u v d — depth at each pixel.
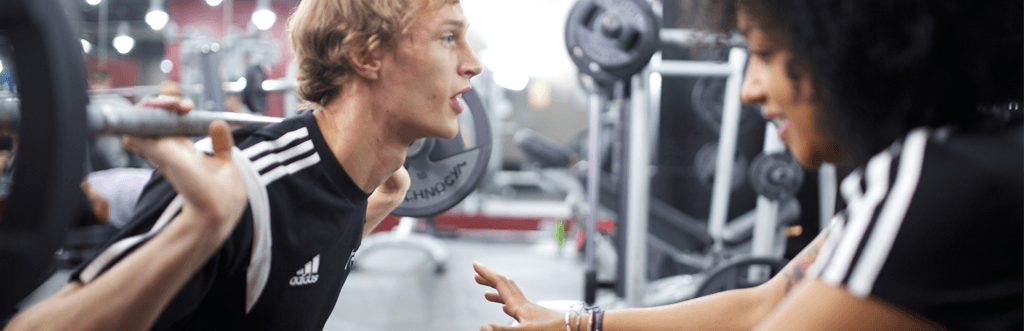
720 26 0.58
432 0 0.73
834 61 0.43
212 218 0.49
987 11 0.41
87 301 0.47
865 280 0.40
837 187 1.94
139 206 0.59
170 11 7.12
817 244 0.82
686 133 3.85
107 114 0.43
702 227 3.28
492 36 6.72
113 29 7.11
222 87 3.43
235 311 0.69
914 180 0.40
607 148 3.93
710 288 2.47
